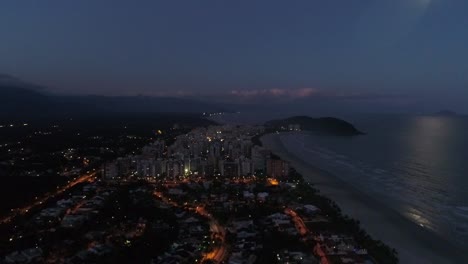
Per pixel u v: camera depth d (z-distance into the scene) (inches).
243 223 7012.8
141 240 6072.8
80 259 5605.3
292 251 5738.2
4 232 6673.2
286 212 7731.3
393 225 7047.2
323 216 7406.5
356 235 6358.3
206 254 5772.6
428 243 6240.2
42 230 6811.0
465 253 5871.1
